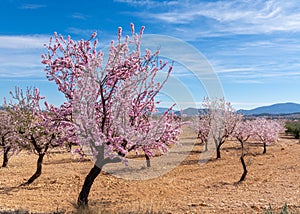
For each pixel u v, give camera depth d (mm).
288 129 49938
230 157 23234
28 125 13281
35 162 20891
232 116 23172
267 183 13469
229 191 12109
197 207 9711
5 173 16516
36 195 11781
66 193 12156
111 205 10102
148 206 9742
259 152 26766
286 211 7898
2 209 9398
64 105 9039
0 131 17734
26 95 14547
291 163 19203
